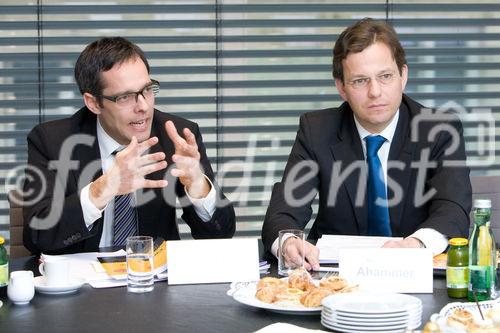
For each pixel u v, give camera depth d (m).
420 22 4.76
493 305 2.18
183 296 2.38
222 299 2.34
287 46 4.71
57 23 4.59
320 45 4.72
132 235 3.19
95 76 2.98
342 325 1.99
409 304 2.04
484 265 2.30
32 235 2.89
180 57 4.65
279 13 4.70
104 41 3.02
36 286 2.42
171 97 4.66
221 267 2.55
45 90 4.60
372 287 2.40
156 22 4.64
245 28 4.68
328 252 2.78
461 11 4.77
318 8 4.71
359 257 2.42
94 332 2.04
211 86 4.69
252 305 2.18
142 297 2.37
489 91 4.79
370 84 3.00
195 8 4.64
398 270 2.39
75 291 2.45
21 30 4.57
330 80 4.72
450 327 1.92
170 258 2.54
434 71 4.77
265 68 4.70
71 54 4.60
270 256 2.93
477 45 4.79
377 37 3.01
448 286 2.35
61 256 2.83
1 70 4.57
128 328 2.07
